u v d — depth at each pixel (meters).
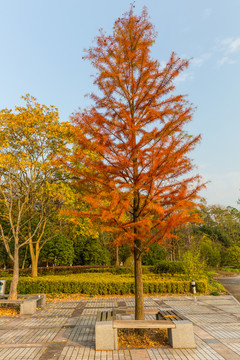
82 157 5.95
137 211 6.32
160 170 5.59
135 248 6.35
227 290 16.23
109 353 5.16
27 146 12.45
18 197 12.56
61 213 5.98
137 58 6.32
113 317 6.39
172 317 6.20
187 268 17.09
